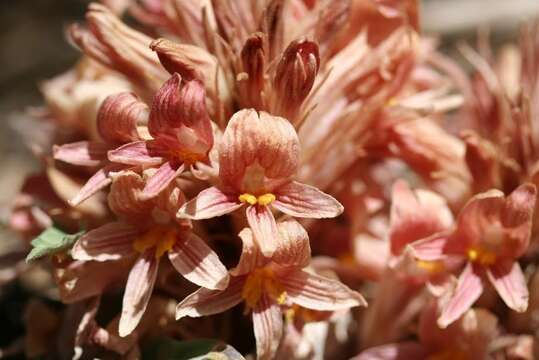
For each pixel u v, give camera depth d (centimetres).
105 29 15
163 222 15
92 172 16
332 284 14
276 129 14
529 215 15
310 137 16
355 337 17
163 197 14
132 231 15
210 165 14
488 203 15
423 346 16
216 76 15
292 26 15
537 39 17
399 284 16
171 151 14
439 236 15
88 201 16
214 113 15
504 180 16
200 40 16
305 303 14
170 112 14
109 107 14
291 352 15
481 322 15
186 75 15
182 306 14
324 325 16
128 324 14
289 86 15
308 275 14
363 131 16
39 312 16
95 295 15
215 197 14
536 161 16
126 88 16
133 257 15
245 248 14
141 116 15
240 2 15
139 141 14
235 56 15
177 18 16
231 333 16
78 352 15
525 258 16
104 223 16
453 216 17
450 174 16
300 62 14
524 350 16
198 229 15
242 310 16
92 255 14
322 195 14
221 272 14
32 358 17
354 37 16
